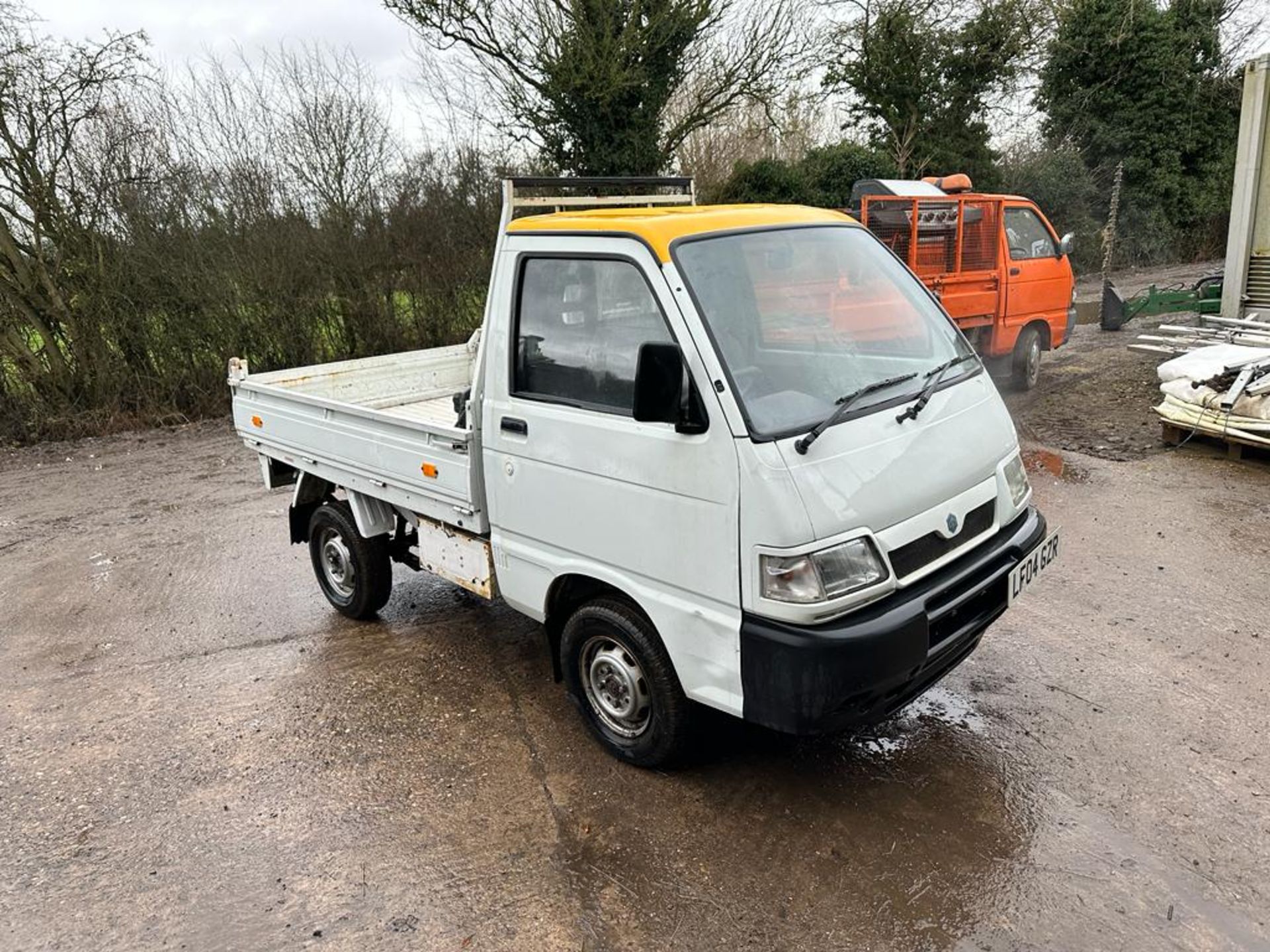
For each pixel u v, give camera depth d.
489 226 13.45
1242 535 5.71
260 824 3.49
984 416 3.54
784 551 2.79
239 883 3.17
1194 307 13.45
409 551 4.91
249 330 12.11
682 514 3.04
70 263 10.98
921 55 20.61
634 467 3.16
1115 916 2.79
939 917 2.83
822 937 2.78
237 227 12.06
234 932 2.95
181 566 6.33
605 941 2.81
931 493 3.13
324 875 3.19
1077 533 5.92
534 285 3.53
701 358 2.94
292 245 12.29
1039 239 10.37
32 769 3.96
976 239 9.45
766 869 3.08
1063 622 4.72
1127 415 8.83
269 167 12.44
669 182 4.49
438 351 6.28
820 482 2.84
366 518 4.81
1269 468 6.96
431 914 2.97
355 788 3.68
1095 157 22.34
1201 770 3.47
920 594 3.04
